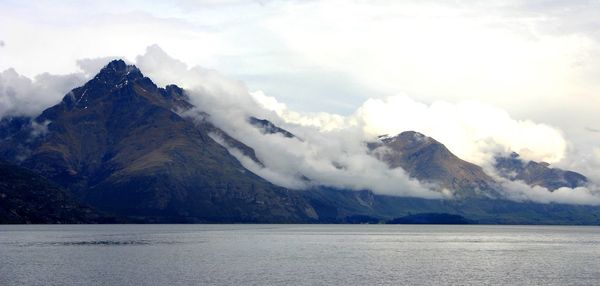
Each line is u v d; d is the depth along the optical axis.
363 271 192.00
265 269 193.75
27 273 179.38
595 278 178.75
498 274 187.25
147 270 188.25
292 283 164.62
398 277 178.75
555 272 193.00
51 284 159.88
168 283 162.62
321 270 193.00
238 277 174.12
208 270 189.50
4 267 193.25
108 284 160.25
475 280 173.88
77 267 194.88
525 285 165.00
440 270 196.75
